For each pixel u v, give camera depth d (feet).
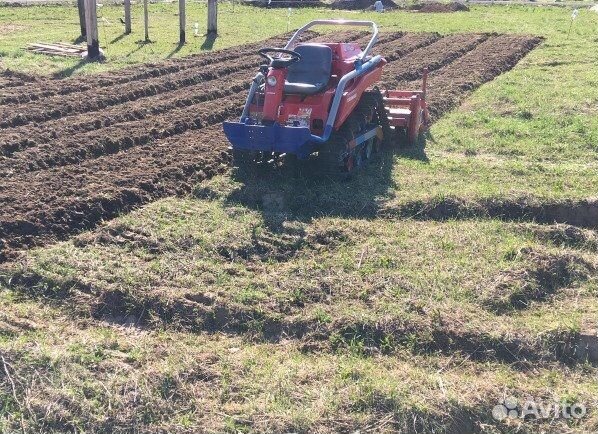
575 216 23.22
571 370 15.79
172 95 38.52
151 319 17.47
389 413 14.28
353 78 26.08
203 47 54.80
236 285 18.67
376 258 20.06
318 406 14.44
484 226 22.11
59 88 38.45
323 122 25.09
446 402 14.44
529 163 28.04
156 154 28.71
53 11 72.79
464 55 53.98
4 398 14.64
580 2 98.37
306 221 22.66
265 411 14.38
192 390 14.93
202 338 16.93
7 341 16.16
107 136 30.32
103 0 83.87
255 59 49.80
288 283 18.71
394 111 30.42
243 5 89.92
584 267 19.36
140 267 19.47
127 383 14.88
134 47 53.11
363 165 27.94
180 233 21.36
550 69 47.01
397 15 82.89
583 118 34.19
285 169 26.73
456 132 32.94
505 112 36.27
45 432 13.98
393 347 16.35
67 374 15.10
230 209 23.45
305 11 86.84
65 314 17.70
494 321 16.90
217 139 31.12
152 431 13.99
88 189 24.34
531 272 18.85
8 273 18.98
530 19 75.05
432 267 19.42
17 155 27.61
